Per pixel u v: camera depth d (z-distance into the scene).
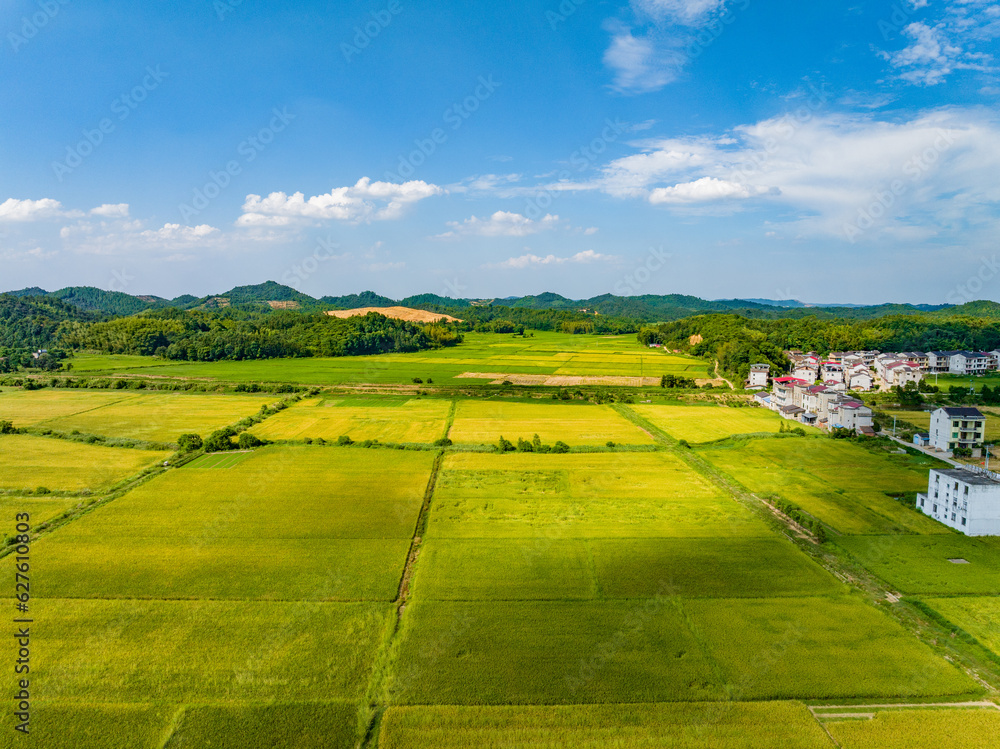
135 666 38.75
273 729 33.50
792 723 33.88
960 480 61.25
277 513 65.94
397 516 65.25
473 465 85.19
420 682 37.34
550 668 38.72
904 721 34.06
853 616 44.91
